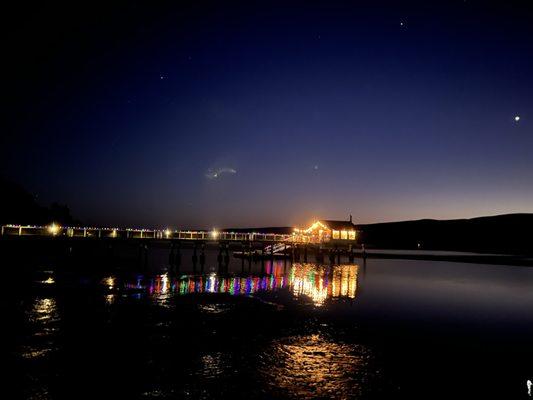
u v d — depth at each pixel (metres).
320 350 17.59
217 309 25.09
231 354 16.75
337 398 13.00
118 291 29.94
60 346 16.97
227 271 49.16
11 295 26.34
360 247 128.50
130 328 20.06
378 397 13.13
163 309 24.48
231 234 56.72
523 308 27.88
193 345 17.73
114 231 45.31
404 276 47.94
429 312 26.05
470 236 144.75
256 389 13.47
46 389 13.01
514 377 14.95
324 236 68.62
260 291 33.16
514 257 83.56
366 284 39.81
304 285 37.81
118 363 15.36
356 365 15.88
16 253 46.97
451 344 18.81
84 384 13.47
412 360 16.56
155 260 62.53
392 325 22.27
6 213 67.69
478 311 26.59
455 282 42.53
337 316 24.28
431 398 13.15
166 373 14.55
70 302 25.09
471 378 14.80
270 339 19.02
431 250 115.56
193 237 51.91
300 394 13.20
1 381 13.48
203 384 13.74
